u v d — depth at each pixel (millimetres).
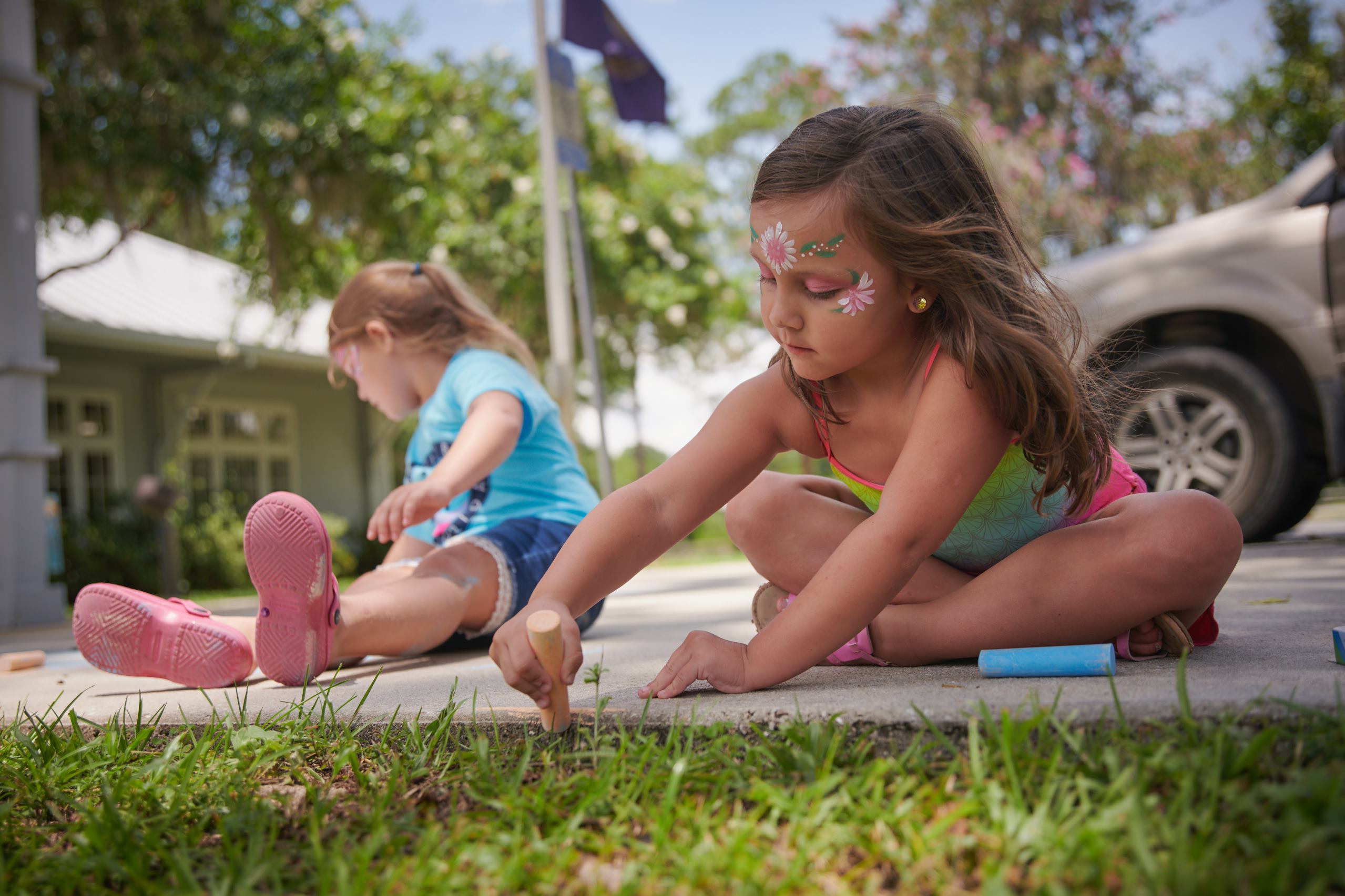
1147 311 3727
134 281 11617
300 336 12289
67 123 8453
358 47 9898
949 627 1416
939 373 1236
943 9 12789
